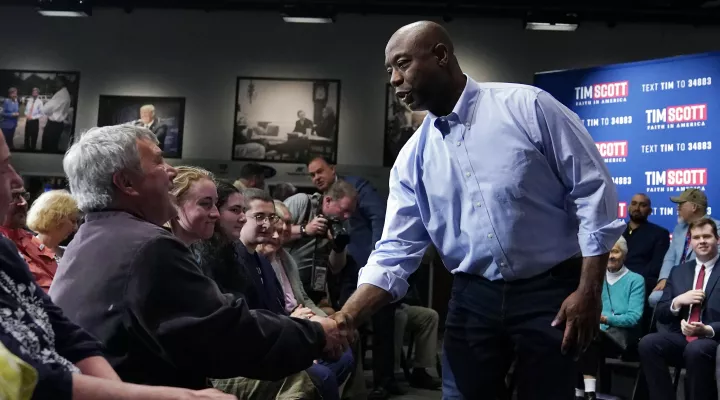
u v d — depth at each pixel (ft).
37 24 33.58
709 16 30.66
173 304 4.67
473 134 5.67
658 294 15.56
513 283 5.67
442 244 6.06
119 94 33.17
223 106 32.96
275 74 32.96
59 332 4.17
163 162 5.36
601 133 19.66
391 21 32.78
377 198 15.64
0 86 33.24
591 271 5.30
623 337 14.80
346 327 5.80
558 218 5.64
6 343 3.44
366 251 15.38
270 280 9.55
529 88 5.62
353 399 13.67
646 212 18.49
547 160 5.55
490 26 32.37
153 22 33.45
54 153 32.89
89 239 4.98
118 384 3.78
